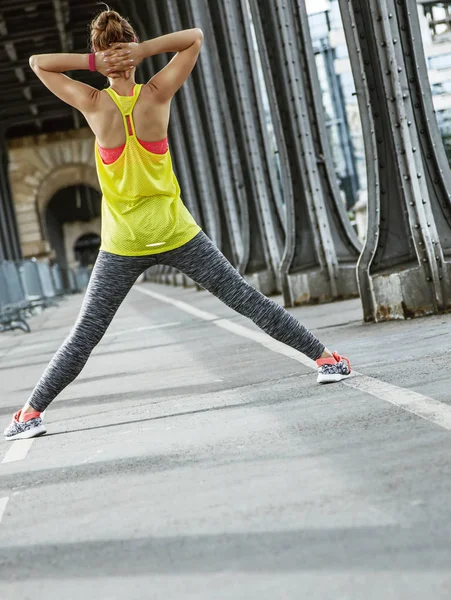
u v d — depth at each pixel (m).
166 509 3.68
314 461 4.05
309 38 14.77
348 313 11.87
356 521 3.10
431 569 2.56
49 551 3.40
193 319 15.97
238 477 4.00
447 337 7.63
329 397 5.64
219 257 5.76
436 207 9.93
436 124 10.00
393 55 9.83
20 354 15.09
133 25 35.84
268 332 6.03
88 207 100.56
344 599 2.45
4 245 52.12
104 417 6.54
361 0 10.23
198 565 2.92
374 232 10.23
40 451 5.52
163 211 5.53
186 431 5.38
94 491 4.24
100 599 2.77
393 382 5.78
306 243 14.83
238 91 18.80
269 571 2.75
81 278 90.06
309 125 14.70
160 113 5.35
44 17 41.25
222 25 19.98
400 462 3.79
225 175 24.44
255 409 5.71
